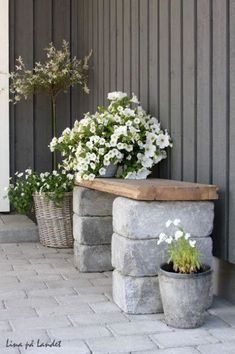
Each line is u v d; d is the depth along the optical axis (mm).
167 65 3658
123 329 2646
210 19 3096
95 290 3379
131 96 4344
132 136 3600
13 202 5059
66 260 4285
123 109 3828
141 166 3689
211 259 2939
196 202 2912
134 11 4242
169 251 2795
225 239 2988
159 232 2865
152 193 2826
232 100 2891
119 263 2951
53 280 3633
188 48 3359
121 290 2941
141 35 4109
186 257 2686
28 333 2582
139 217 2838
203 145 3203
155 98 3869
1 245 4887
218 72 3021
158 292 2891
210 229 2936
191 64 3322
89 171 3709
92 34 5441
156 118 3855
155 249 2869
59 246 4754
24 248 4758
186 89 3396
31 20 5828
